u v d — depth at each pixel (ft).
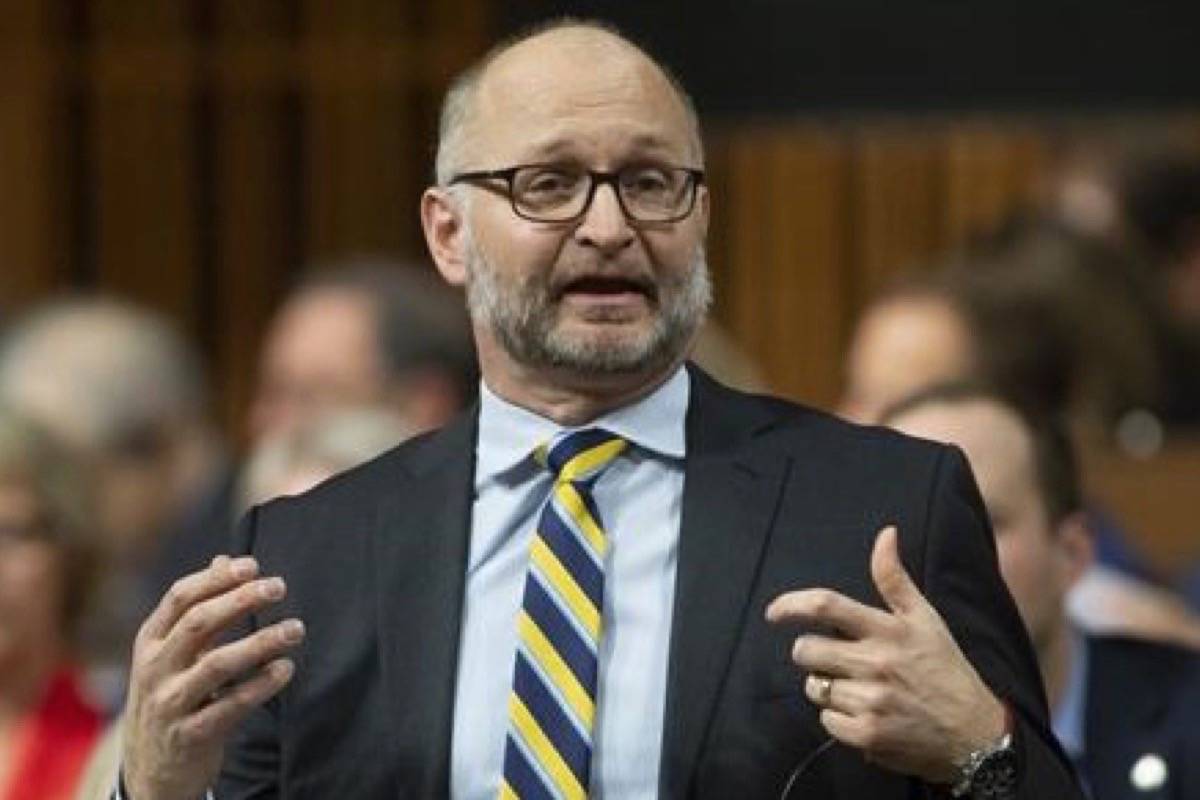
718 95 65.31
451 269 35.91
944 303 55.06
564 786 34.14
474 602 35.29
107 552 49.60
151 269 70.44
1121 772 45.50
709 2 64.95
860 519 34.99
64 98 70.28
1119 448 62.08
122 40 70.33
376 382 58.49
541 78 34.91
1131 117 64.95
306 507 36.37
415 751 34.73
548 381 35.27
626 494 35.37
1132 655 46.26
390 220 69.97
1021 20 64.54
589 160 34.60
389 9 69.87
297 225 70.33
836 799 34.22
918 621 33.06
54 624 48.78
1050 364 56.70
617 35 35.32
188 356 63.82
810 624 33.32
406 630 35.24
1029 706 34.76
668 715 34.37
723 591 34.73
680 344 35.04
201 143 70.44
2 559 48.57
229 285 70.33
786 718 34.27
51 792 47.96
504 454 35.65
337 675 35.29
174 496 60.54
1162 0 64.13
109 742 42.39
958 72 64.95
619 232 34.47
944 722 32.99
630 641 34.78
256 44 70.23
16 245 70.23
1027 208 64.39
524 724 34.37
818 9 64.85
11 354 61.05
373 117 69.97
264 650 33.76
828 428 35.88
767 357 68.28
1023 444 43.86
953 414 43.86
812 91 65.21
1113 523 57.57
